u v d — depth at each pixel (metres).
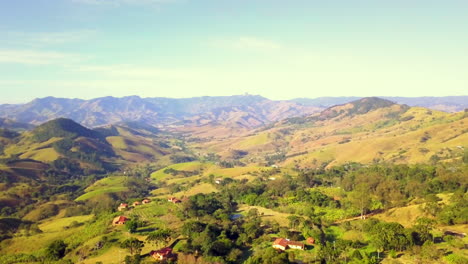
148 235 135.25
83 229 169.25
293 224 148.25
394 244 114.12
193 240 124.19
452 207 137.50
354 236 132.62
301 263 112.94
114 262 114.75
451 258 101.44
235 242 132.62
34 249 156.50
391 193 182.00
